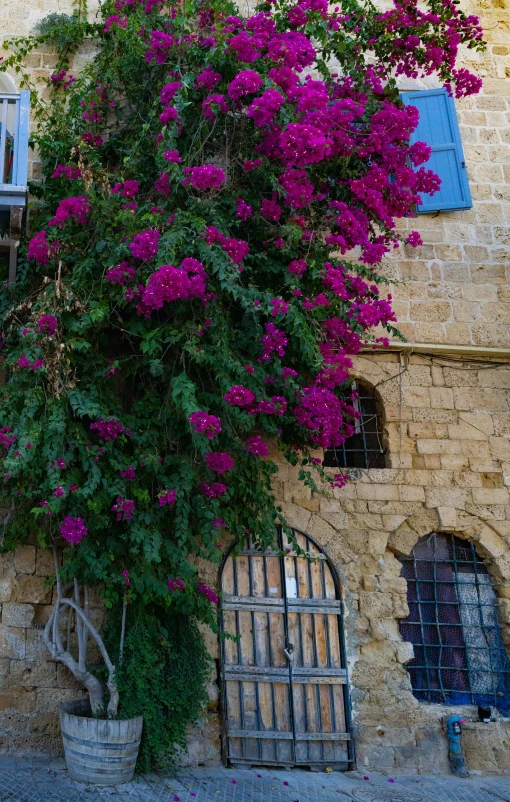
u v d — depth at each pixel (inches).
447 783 252.4
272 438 280.5
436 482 292.8
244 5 331.6
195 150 257.0
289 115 237.0
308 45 256.8
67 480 217.9
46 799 201.5
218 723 255.3
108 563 226.2
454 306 314.0
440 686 277.9
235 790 225.1
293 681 263.0
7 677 248.4
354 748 260.4
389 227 257.9
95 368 239.5
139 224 234.8
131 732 217.3
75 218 244.7
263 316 237.9
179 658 241.4
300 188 239.9
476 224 327.9
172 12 287.1
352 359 300.7
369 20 285.0
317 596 274.5
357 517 284.2
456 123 333.7
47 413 219.9
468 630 285.7
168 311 241.6
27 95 257.9
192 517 249.0
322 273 240.7
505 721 272.2
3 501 245.3
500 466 299.1
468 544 296.4
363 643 272.5
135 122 285.9
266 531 244.7
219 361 222.4
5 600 254.2
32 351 223.9
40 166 297.3
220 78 254.7
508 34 361.7
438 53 279.6
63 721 223.0
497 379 309.7
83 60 318.3
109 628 242.7
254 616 268.2
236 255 226.4
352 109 259.3
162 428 243.9
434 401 302.2
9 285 256.1
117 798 206.4
